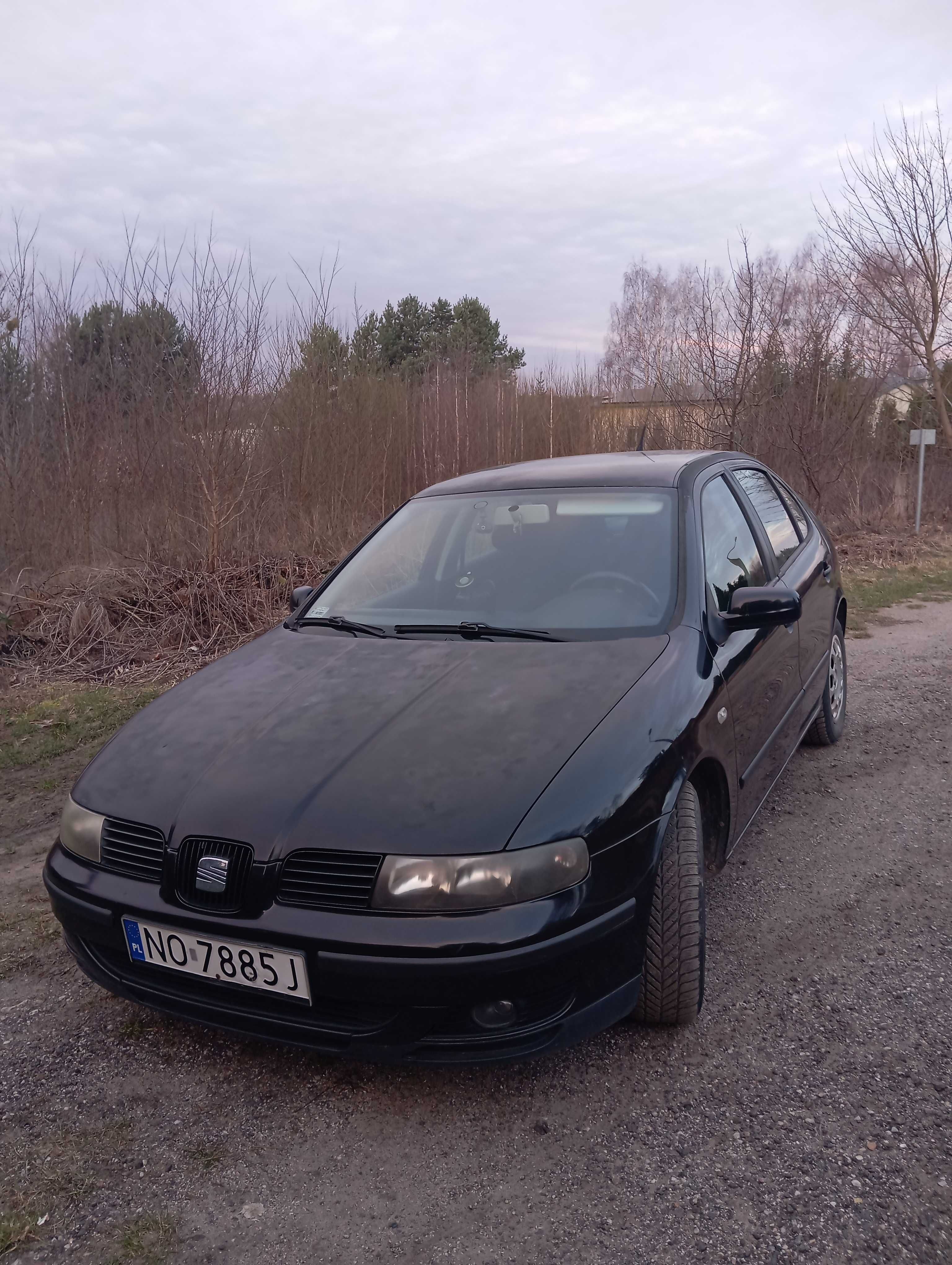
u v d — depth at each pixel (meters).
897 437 16.06
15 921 3.30
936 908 3.15
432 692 2.57
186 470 7.85
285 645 3.13
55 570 7.66
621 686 2.51
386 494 9.56
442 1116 2.24
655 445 12.54
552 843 2.06
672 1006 2.44
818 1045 2.44
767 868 3.50
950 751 4.68
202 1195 2.02
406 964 1.98
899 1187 1.95
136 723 2.75
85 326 8.48
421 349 29.86
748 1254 1.81
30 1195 2.02
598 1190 1.99
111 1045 2.56
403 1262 1.83
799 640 3.84
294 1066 2.45
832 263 15.42
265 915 2.09
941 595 9.36
